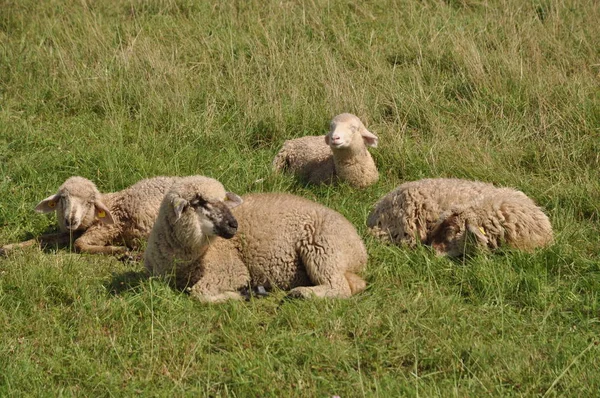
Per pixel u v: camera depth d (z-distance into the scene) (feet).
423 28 93.20
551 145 68.85
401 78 83.46
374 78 83.05
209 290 47.60
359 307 45.29
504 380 38.73
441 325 43.45
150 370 39.75
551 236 53.21
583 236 54.75
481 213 52.54
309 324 43.83
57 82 83.30
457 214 53.16
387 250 53.06
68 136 72.54
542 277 48.65
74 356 41.11
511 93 77.87
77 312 44.83
